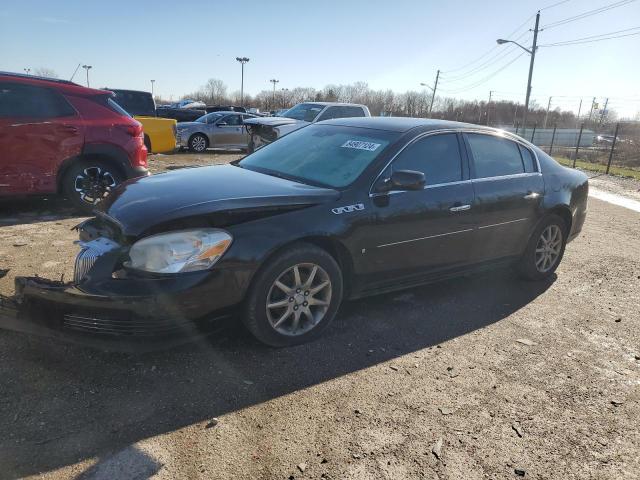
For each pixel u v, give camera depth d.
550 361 3.70
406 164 4.06
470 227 4.45
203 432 2.63
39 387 2.90
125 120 7.02
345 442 2.65
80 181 6.76
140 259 2.97
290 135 4.95
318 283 3.62
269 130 11.14
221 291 3.10
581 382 3.43
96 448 2.46
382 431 2.76
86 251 3.20
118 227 3.15
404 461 2.54
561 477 2.53
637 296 5.19
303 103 14.27
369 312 4.30
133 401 2.84
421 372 3.39
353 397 3.04
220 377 3.13
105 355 3.27
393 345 3.74
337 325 3.99
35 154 6.31
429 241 4.18
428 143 4.27
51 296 2.93
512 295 5.00
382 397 3.07
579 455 2.70
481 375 3.42
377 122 4.59
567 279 5.60
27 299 3.03
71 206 7.34
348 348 3.63
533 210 4.97
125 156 6.96
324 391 3.08
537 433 2.85
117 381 3.02
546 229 5.26
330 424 2.78
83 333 2.93
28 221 6.40
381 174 3.88
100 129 6.74
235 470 2.40
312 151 4.39
